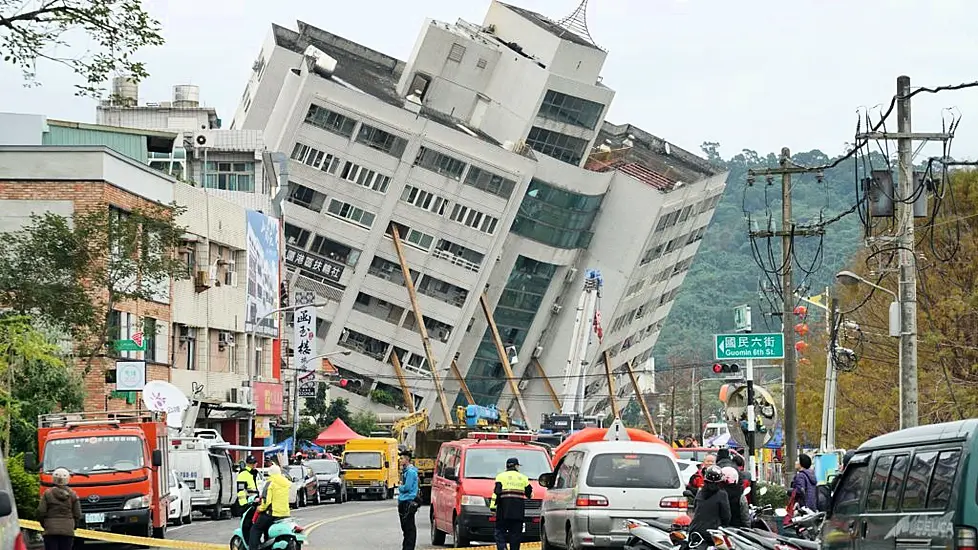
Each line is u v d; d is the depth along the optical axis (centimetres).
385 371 11475
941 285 5331
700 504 1934
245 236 6606
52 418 3350
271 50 12125
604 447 2531
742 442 3575
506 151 11306
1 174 4778
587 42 12494
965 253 5325
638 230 12350
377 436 9062
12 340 3572
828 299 6488
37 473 3422
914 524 1291
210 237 6059
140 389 4406
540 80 11800
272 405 7106
